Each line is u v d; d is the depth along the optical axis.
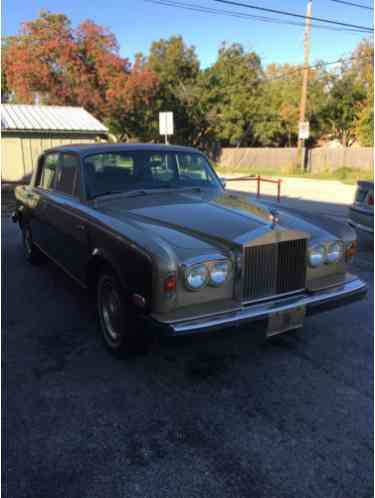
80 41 28.16
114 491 2.12
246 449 2.41
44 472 2.23
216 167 33.44
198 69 34.25
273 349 3.61
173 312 2.72
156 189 4.14
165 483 2.17
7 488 2.12
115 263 3.06
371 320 4.21
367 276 5.64
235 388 3.03
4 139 16.20
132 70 29.30
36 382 3.07
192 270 2.70
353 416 2.72
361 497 2.09
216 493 2.11
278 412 2.76
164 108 32.69
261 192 15.91
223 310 2.80
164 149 4.41
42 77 27.11
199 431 2.56
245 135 35.97
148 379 3.13
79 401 2.85
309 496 2.09
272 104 34.25
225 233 2.99
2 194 13.66
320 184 19.56
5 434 2.52
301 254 3.22
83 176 3.99
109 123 31.73
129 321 3.03
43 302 4.58
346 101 31.69
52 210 4.48
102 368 3.27
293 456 2.36
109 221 3.27
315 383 3.10
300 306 3.08
